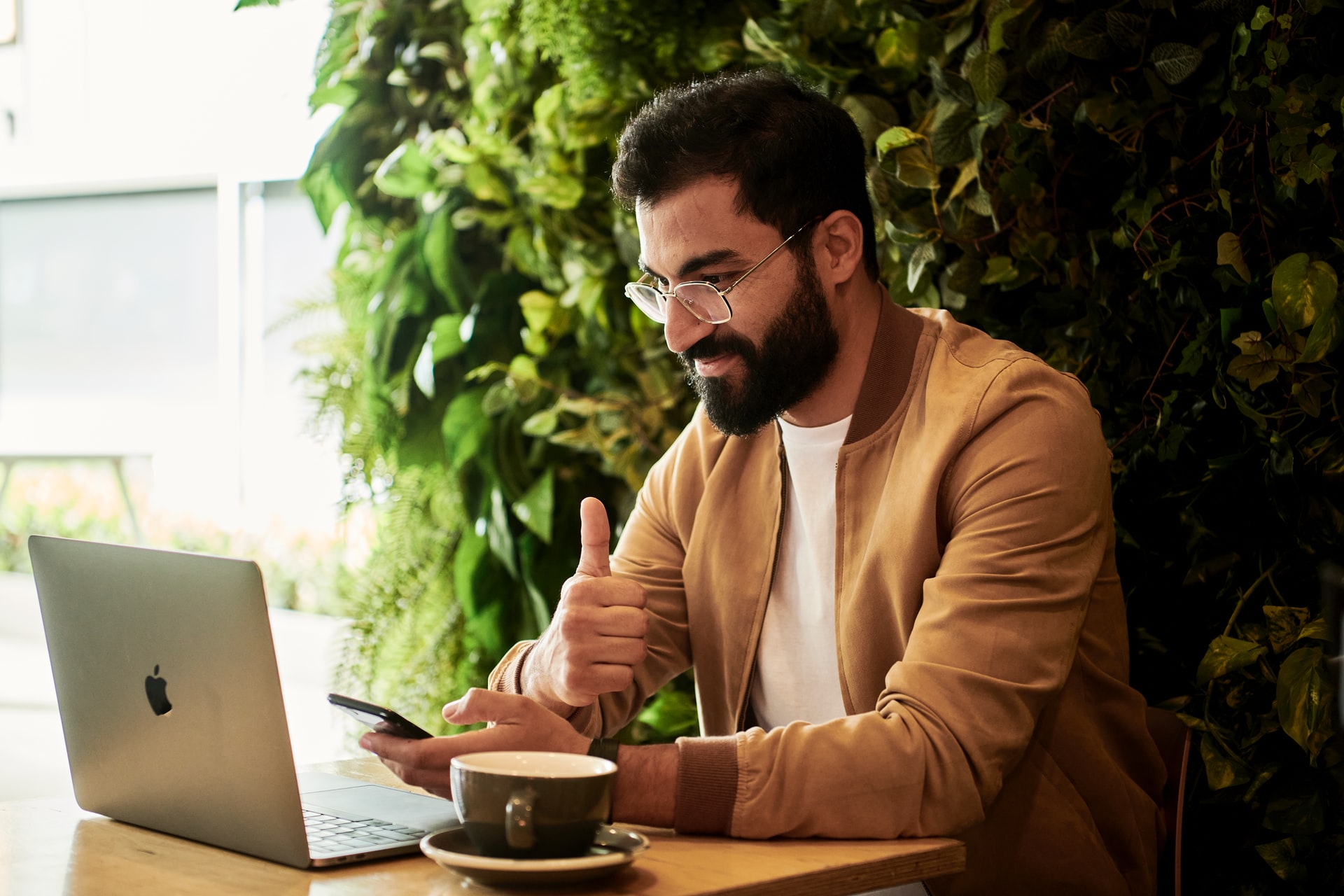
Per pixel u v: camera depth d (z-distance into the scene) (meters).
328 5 2.70
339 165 2.62
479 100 2.38
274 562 4.74
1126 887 1.32
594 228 2.27
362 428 2.55
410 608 2.49
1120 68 1.67
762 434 1.53
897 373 1.39
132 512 5.06
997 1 1.68
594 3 2.06
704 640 1.53
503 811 0.90
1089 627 1.36
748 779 1.07
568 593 1.26
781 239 1.33
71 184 4.90
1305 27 1.50
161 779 1.06
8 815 1.16
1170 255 1.61
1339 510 1.50
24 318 5.15
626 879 0.93
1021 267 1.72
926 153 1.74
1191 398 1.62
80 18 4.66
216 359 4.65
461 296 2.48
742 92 1.34
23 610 5.43
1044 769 1.30
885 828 1.08
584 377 2.42
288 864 0.97
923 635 1.20
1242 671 1.56
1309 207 1.50
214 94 4.30
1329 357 1.49
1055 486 1.25
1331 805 1.52
